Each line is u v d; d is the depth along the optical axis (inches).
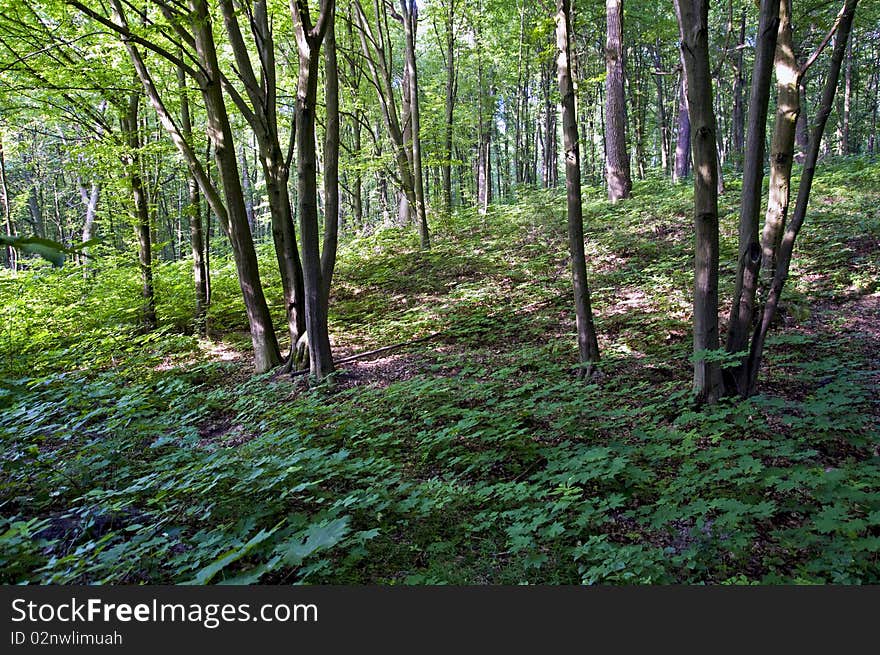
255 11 344.8
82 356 323.0
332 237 308.7
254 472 147.4
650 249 449.7
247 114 327.9
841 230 410.6
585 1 719.7
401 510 144.8
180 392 271.7
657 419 211.2
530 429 203.8
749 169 209.2
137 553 114.5
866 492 142.7
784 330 289.3
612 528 146.5
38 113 461.1
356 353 354.6
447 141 727.1
